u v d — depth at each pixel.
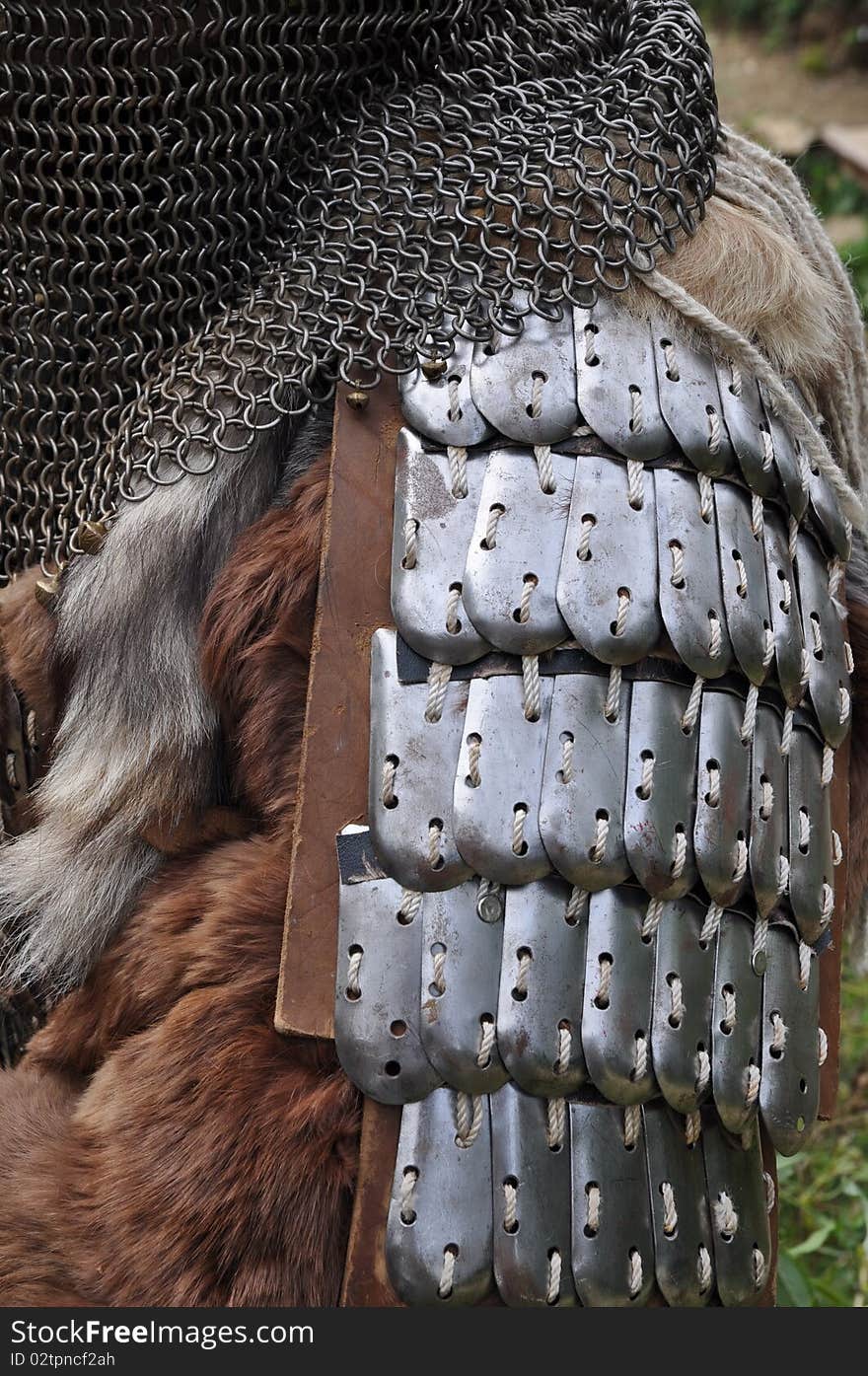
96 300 0.88
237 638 0.80
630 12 0.88
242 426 0.81
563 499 0.75
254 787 0.80
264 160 0.84
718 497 0.78
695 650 0.74
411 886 0.71
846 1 5.88
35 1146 0.81
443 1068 0.70
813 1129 0.80
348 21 0.83
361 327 0.79
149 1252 0.74
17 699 0.93
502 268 0.79
